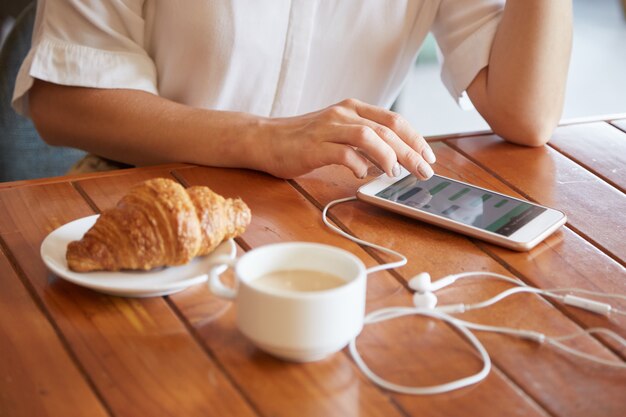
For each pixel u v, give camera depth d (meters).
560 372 0.70
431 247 0.91
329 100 1.48
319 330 0.67
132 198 0.80
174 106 1.18
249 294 0.67
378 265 0.87
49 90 1.23
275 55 1.36
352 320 0.68
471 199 1.01
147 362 0.69
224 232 0.83
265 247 0.72
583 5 4.71
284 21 1.34
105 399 0.65
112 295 0.79
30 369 0.68
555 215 0.97
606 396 0.67
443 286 0.83
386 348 0.72
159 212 0.78
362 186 1.02
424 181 1.05
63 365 0.69
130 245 0.78
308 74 1.44
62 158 1.73
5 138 1.66
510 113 1.25
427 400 0.66
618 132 1.31
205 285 0.81
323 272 0.73
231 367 0.69
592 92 3.58
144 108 1.18
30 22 1.62
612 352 0.73
